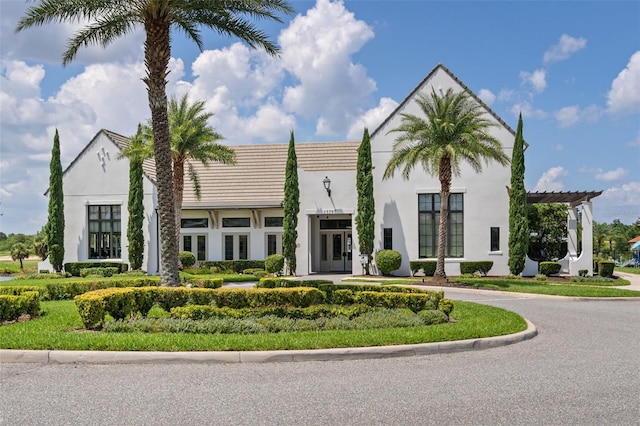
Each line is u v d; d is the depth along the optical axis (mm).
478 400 6855
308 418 6152
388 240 31422
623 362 9125
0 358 8977
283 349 9320
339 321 11570
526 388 7438
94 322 11039
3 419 6121
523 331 11500
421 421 6059
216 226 34719
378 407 6562
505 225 30688
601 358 9453
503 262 30578
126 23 16688
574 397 7008
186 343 9469
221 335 10352
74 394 7121
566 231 32906
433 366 8781
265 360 9023
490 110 31016
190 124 30078
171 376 8070
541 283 25688
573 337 11594
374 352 9383
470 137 24516
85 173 34219
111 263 32938
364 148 30922
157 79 15336
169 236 15117
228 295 12641
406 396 7031
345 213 31688
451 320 12891
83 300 10984
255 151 38219
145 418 6152
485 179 30891
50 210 33000
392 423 5996
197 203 34469
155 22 15344
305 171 32156
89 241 34188
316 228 34688
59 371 8391
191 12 16547
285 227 31438
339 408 6516
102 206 34250
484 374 8234
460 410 6449
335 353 9227
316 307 12336
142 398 6926
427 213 31469
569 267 30391
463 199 31125
